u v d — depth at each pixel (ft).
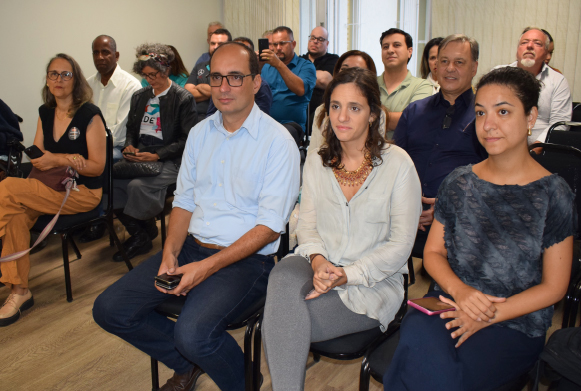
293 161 4.91
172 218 5.31
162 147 9.18
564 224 3.37
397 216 4.26
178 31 15.94
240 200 4.98
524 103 3.36
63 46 12.69
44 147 7.77
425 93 8.99
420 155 6.97
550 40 10.39
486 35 13.24
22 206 6.92
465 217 3.73
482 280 3.67
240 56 4.77
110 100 10.66
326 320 3.95
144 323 4.71
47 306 7.48
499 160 3.55
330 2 15.66
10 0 11.40
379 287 4.24
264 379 5.63
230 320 4.43
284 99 10.88
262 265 4.93
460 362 3.27
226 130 5.07
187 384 5.23
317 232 4.67
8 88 11.68
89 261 9.23
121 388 5.56
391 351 3.81
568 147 5.15
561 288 3.40
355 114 4.22
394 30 9.18
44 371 5.88
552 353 3.30
